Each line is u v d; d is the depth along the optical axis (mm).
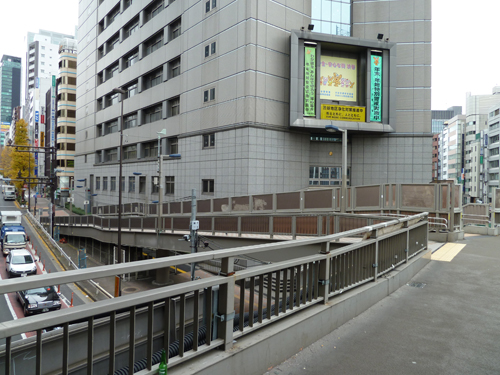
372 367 3387
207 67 30688
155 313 2695
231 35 28234
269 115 27625
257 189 27047
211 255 2705
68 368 2189
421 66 30438
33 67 144875
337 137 30250
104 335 2367
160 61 37719
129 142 44188
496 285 6512
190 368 2580
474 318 4750
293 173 29016
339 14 30875
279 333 3367
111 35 49469
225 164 28750
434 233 14344
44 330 2375
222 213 21391
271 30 27703
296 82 27641
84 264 24734
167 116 36625
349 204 17594
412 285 6496
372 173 30531
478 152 77500
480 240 14422
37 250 30922
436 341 4000
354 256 5020
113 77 49250
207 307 2840
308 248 11352
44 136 96250
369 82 29094
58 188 70562
